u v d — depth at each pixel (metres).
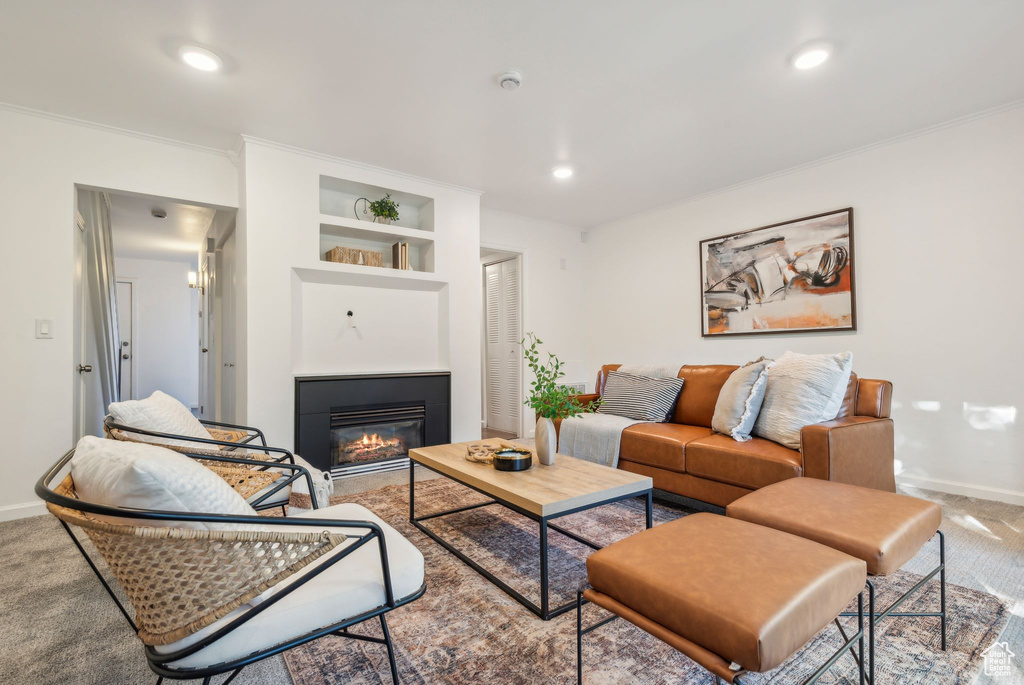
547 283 5.25
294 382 3.28
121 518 0.83
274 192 3.20
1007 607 1.63
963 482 2.91
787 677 1.31
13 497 2.61
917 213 3.09
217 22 1.99
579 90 2.56
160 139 3.06
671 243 4.63
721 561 1.09
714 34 2.10
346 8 1.92
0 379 2.59
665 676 1.32
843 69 2.38
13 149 2.64
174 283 7.14
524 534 2.35
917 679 1.28
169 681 1.31
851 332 3.39
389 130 3.01
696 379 3.14
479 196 4.23
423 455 2.40
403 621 1.60
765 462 2.22
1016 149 2.72
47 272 2.71
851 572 1.08
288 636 0.91
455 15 1.97
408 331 3.94
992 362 2.81
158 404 1.97
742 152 3.39
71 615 1.64
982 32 2.08
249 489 1.78
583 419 3.23
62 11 1.90
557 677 1.32
